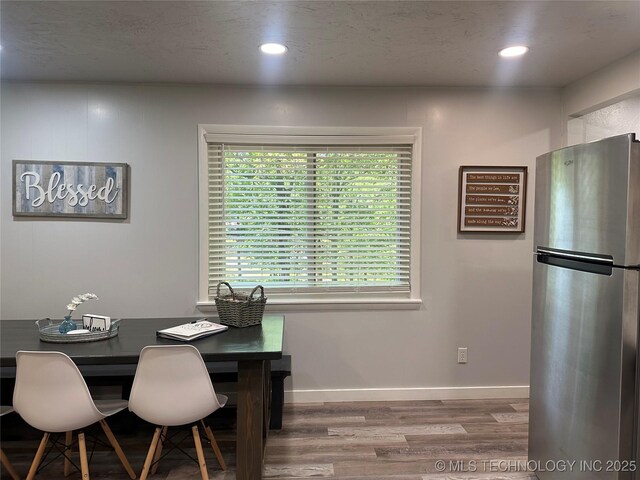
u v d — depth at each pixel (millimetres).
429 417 2977
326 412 3057
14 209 3037
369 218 3240
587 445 1778
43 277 3086
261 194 3193
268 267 3219
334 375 3242
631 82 2512
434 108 3180
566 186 1909
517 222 3221
